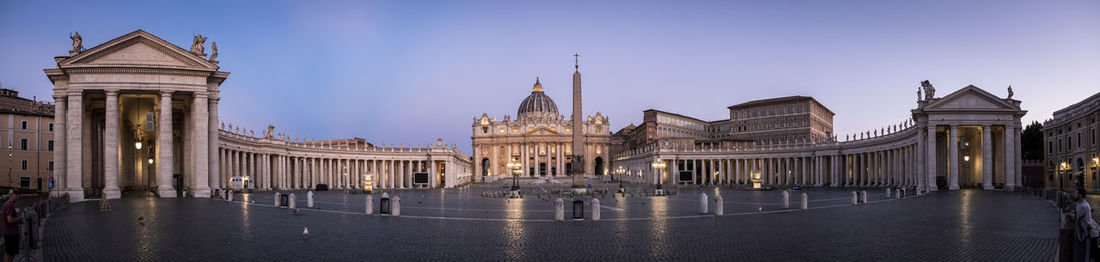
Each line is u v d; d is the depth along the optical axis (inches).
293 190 3700.8
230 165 3304.6
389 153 5000.0
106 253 834.2
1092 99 3125.0
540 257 803.4
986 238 952.9
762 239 966.4
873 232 1045.2
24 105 3757.4
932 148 2844.5
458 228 1140.5
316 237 1000.9
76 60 2107.5
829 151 4367.6
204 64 2240.4
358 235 1029.8
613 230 1102.4
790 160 5339.6
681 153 5565.9
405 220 1310.3
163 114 2193.7
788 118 6594.5
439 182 5620.1
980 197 2145.7
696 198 2384.4
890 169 3703.3
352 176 5002.5
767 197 2456.9
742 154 5191.9
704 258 790.5
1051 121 3432.6
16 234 730.2
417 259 787.4
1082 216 659.4
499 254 826.8
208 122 2308.1
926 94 2913.4
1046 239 937.5
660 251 847.7
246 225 1187.9
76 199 2049.7
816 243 916.6
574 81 3257.9
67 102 2206.0
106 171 2135.8
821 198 2311.8
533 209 1704.0
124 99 2465.6
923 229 1082.7
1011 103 2871.6
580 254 825.5
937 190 2819.9
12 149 3457.2
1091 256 662.5
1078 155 3021.7
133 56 2166.6
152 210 1557.6
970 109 2842.0
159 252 840.9
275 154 3878.0
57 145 2165.4
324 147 4475.9
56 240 958.4
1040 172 3853.3
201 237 994.7
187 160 2428.6
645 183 6215.6
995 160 3107.8
